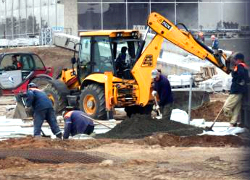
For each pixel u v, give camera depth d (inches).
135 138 935.7
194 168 658.8
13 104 1556.3
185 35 1206.3
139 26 2459.4
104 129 1076.5
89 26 2551.7
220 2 2551.7
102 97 1241.4
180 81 1520.7
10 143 865.5
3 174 640.4
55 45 2361.0
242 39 2374.5
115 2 2551.7
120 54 1258.0
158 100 1133.1
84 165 687.7
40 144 839.1
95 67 1267.2
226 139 871.1
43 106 934.4
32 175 629.6
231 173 631.8
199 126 1033.5
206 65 1813.5
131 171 642.2
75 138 912.3
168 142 865.5
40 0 2758.4
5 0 3157.0
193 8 2578.7
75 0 2541.8
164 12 2573.8
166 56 2103.8
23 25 2950.3
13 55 1664.6
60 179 609.6
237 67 986.7
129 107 1282.0
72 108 1261.1
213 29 2564.0
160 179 601.0
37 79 1411.2
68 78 1343.5
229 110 993.5
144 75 1229.1
